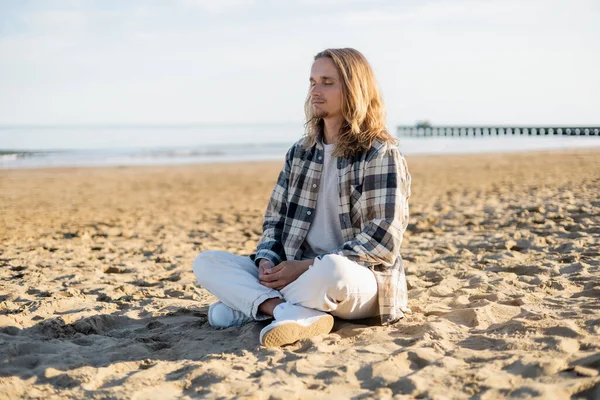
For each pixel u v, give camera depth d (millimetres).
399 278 2967
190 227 7859
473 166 17781
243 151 31672
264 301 2857
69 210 10102
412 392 2148
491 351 2527
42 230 7727
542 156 20250
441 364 2379
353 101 2809
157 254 5828
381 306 2840
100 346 2877
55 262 5422
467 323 3021
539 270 4121
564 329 2689
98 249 6262
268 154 29266
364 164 2840
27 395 2262
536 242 5168
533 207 7402
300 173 2990
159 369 2482
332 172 2930
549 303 3248
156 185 15047
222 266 3008
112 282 4492
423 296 3629
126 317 3428
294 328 2688
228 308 3098
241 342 2803
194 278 4609
